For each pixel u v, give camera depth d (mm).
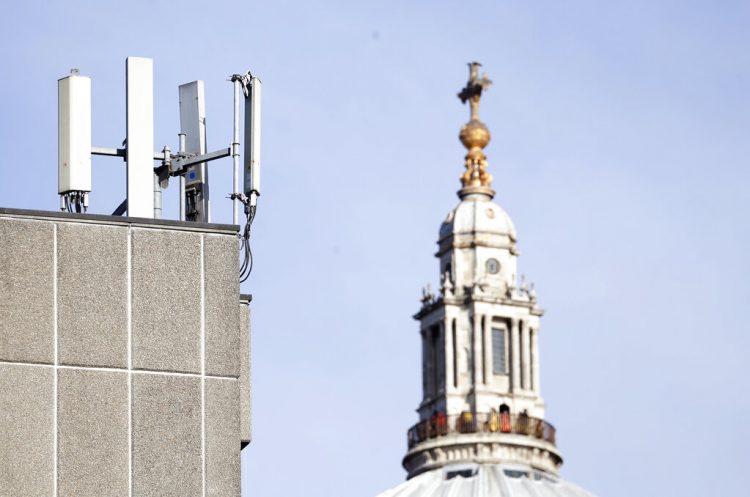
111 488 115750
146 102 122438
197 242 119000
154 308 118000
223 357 118188
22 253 117188
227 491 116875
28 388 115938
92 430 116125
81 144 121375
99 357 116938
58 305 117062
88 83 121875
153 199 121875
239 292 119438
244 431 119938
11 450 115250
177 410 117188
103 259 117875
